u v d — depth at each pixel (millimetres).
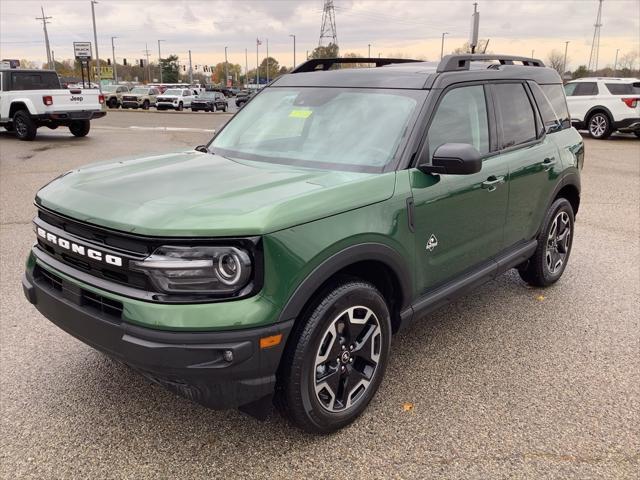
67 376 3547
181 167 3316
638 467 2775
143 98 42406
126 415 3154
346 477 2695
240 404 2576
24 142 15828
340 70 4121
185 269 2379
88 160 12359
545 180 4578
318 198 2697
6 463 2762
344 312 2832
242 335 2426
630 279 5434
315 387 2785
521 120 4391
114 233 2502
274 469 2742
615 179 10836
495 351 3953
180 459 2807
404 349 3977
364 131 3438
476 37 15211
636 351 3980
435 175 3318
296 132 3664
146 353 2410
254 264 2436
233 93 80188
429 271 3418
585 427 3090
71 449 2873
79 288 2697
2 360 3723
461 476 2703
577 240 6762
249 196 2666
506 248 4293
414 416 3174
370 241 2873
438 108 3480
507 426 3092
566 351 3967
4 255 5844
